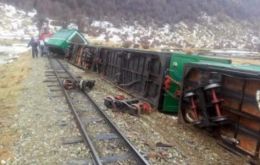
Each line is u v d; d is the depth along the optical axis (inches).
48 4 4101.9
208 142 332.2
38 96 524.7
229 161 285.3
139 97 525.0
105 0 4640.8
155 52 482.9
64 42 1381.6
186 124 382.6
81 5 4377.5
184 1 5565.9
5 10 3767.2
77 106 461.1
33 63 1105.4
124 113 431.8
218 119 310.8
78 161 271.1
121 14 4542.3
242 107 296.2
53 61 1253.7
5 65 1279.5
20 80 734.5
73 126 364.2
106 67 772.6
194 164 276.2
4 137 336.2
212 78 333.1
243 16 6220.5
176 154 294.7
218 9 5905.5
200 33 4692.4
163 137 341.4
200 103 336.5
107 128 361.7
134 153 284.5
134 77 579.2
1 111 446.6
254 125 282.5
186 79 389.1
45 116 404.5
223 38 4739.2
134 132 349.4
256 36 5310.0
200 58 460.4
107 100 461.4
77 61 1099.9
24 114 417.1
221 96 324.8
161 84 455.5
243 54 1691.7
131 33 3956.7
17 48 2133.4
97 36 3459.6
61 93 552.1
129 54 595.2
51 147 302.4
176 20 4857.3
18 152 293.6
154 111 456.4
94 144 309.6
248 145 289.4
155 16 4746.6
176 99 455.2
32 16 3831.2
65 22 3700.8
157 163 272.4
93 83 601.9
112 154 288.4
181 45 3380.9
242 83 296.5
